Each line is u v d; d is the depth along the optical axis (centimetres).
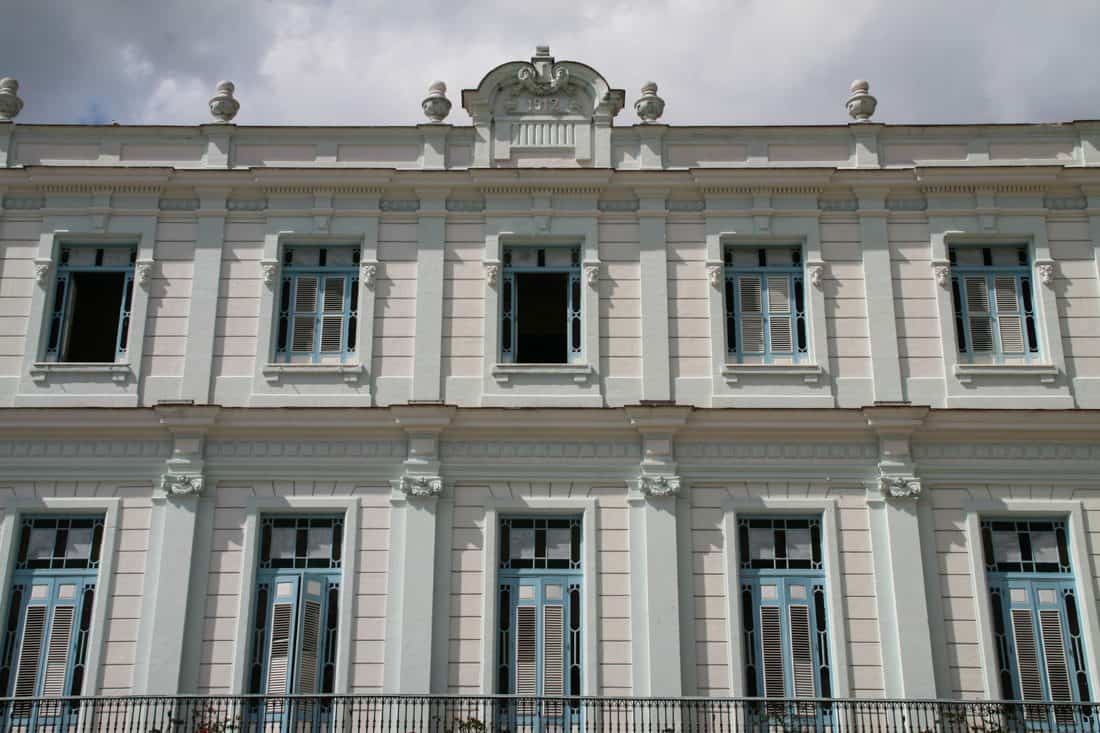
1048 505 1986
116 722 1800
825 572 1964
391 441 2030
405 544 1966
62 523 2000
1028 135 2223
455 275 2144
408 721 1856
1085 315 2112
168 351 2095
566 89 2252
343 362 2103
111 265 2169
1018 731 1838
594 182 2166
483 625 1928
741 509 1992
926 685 1880
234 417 2019
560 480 2008
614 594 1948
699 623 1931
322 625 1950
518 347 2117
